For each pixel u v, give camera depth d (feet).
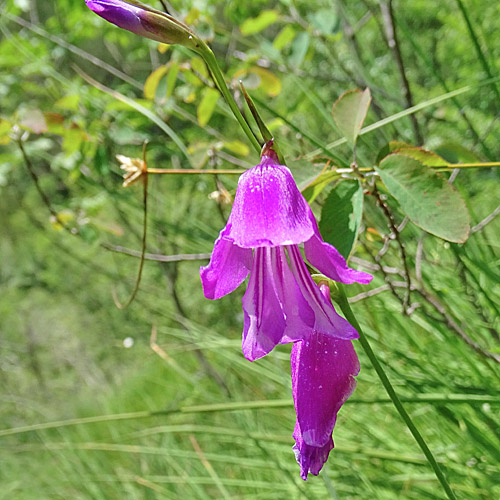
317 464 0.39
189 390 1.36
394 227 0.62
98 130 1.07
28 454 1.62
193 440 0.99
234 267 0.38
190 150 0.85
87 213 1.06
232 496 1.05
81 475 1.33
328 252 0.37
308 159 0.59
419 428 0.85
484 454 0.73
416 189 0.48
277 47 0.94
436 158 0.53
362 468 0.87
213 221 1.32
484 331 0.82
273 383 1.13
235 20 1.09
